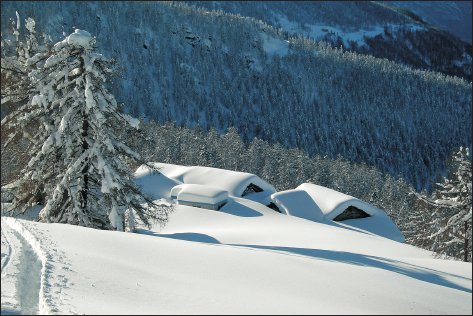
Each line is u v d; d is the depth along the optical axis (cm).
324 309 988
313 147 19275
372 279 1304
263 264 1377
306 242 2789
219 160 10112
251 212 4172
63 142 2188
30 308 926
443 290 1304
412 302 1120
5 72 2442
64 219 2209
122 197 2286
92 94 2162
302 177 9588
